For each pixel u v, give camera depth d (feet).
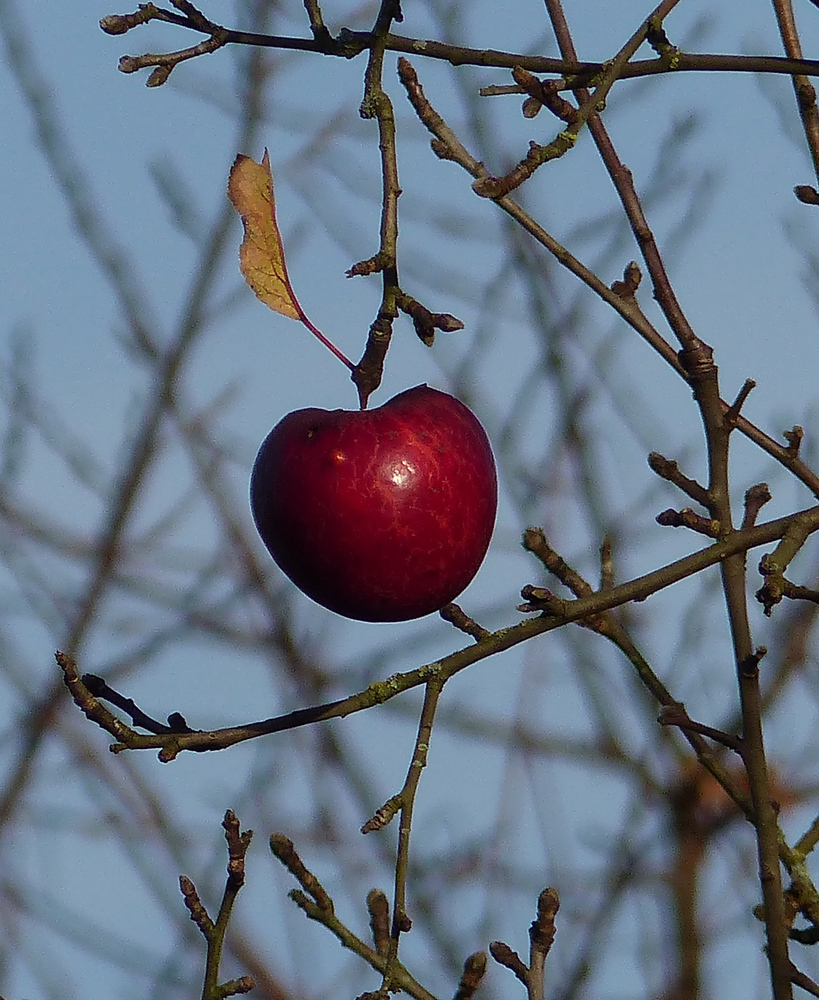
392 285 5.46
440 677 5.59
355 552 5.47
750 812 5.79
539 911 5.73
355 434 5.49
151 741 5.54
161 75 5.76
